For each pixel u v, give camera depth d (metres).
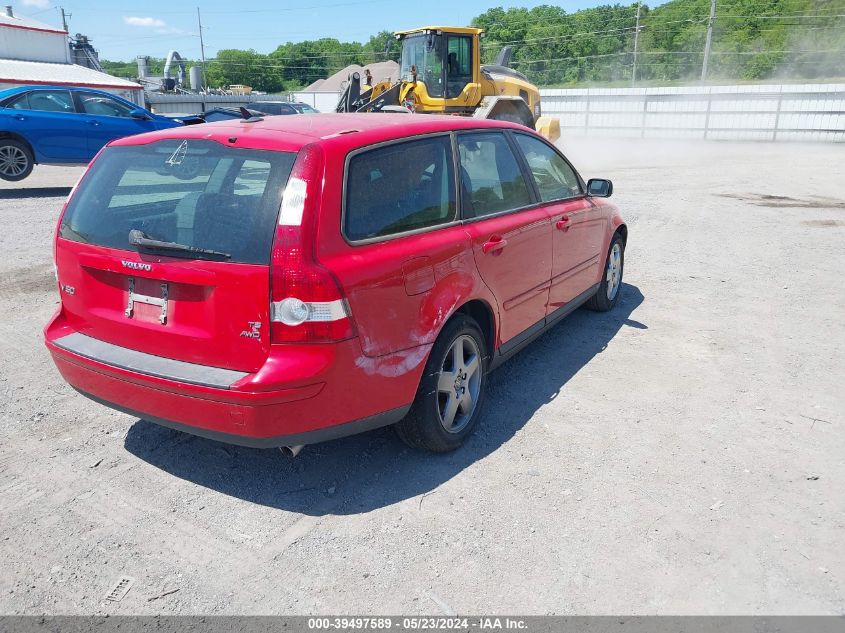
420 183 3.59
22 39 40.22
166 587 2.78
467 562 2.93
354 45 148.38
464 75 16.33
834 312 6.20
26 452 3.77
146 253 3.17
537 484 3.50
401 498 3.39
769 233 9.62
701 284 7.12
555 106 31.31
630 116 29.83
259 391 2.91
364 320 3.10
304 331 2.92
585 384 4.70
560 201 4.99
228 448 3.87
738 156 22.05
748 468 3.65
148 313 3.24
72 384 3.58
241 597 2.73
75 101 12.91
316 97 53.28
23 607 2.67
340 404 3.11
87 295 3.48
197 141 3.32
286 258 2.90
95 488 3.45
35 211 10.73
